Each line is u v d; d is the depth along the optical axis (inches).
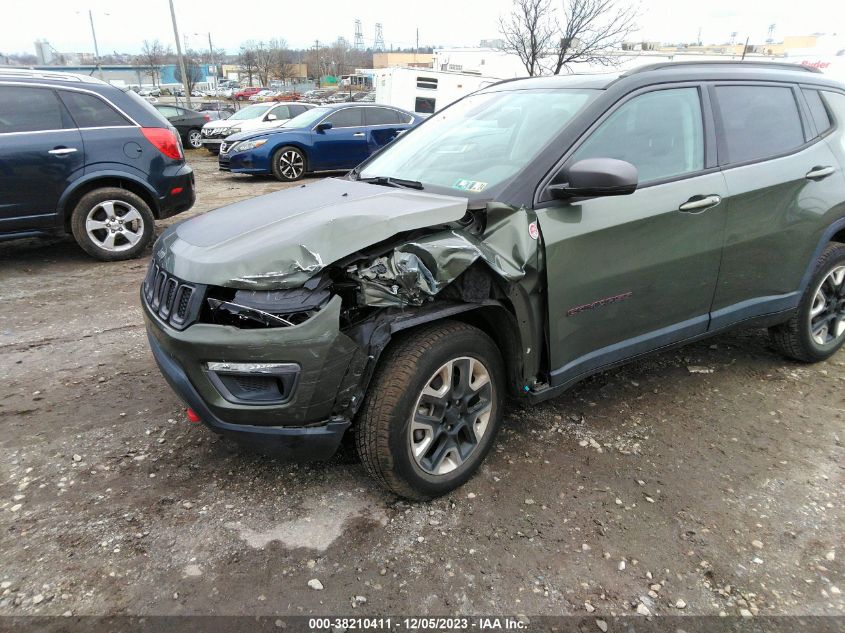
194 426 122.8
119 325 175.8
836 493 105.8
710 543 93.9
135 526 95.0
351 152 510.3
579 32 759.7
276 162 484.4
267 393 86.6
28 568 86.4
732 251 126.2
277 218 100.0
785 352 152.5
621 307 113.7
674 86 122.7
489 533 94.8
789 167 133.3
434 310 93.3
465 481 105.0
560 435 121.6
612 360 117.3
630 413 130.3
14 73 224.2
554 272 101.5
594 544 93.1
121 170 235.5
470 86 833.5
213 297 87.4
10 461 110.9
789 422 128.0
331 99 1819.6
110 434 119.8
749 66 138.9
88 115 229.5
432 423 97.1
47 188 223.3
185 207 260.7
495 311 102.0
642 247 112.2
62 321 178.1
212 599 81.8
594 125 110.5
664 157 118.3
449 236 95.5
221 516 97.5
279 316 83.9
